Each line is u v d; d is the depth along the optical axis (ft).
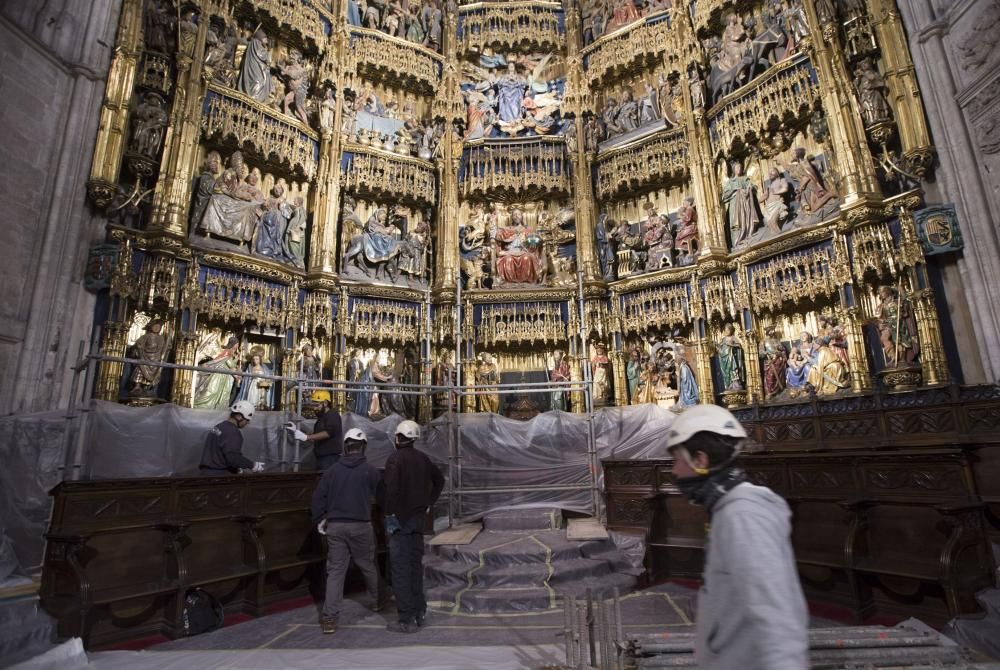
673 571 24.84
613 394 43.75
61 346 29.12
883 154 32.60
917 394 28.58
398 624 18.93
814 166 37.17
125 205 32.76
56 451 24.43
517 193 50.44
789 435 33.09
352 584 24.18
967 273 28.66
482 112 52.54
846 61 35.04
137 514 19.02
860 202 31.96
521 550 24.45
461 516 33.32
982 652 14.51
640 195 48.16
